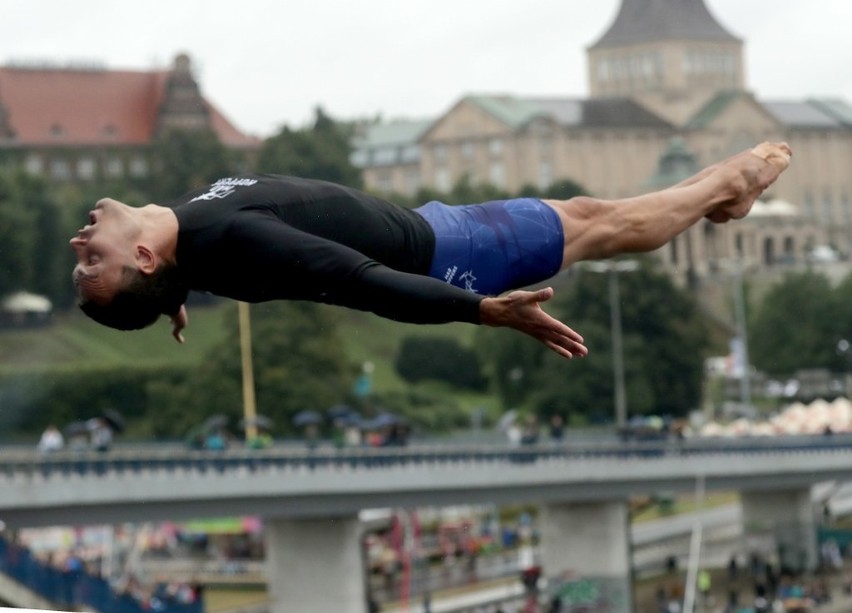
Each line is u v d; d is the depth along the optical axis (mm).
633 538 166750
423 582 139625
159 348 184000
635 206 14906
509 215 14438
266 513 107875
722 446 134500
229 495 104750
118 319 13305
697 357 189625
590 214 14750
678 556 153875
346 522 113312
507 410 190875
